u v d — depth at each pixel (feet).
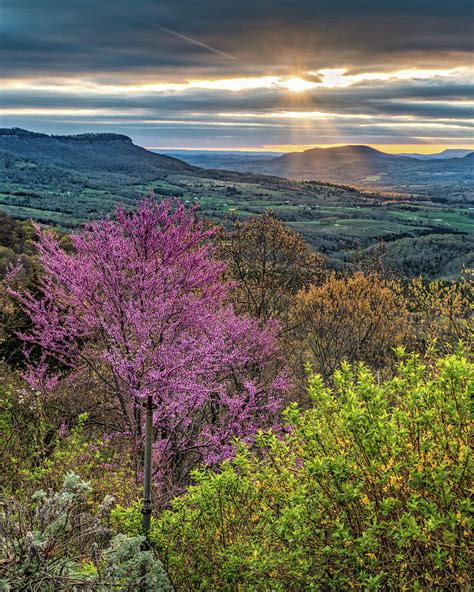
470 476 13.58
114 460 29.12
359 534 14.02
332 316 55.98
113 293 31.42
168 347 30.07
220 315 37.50
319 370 53.98
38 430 28.86
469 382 13.57
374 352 54.08
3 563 13.32
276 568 14.42
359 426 14.15
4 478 22.82
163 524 16.08
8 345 43.42
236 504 16.02
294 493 14.35
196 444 31.94
